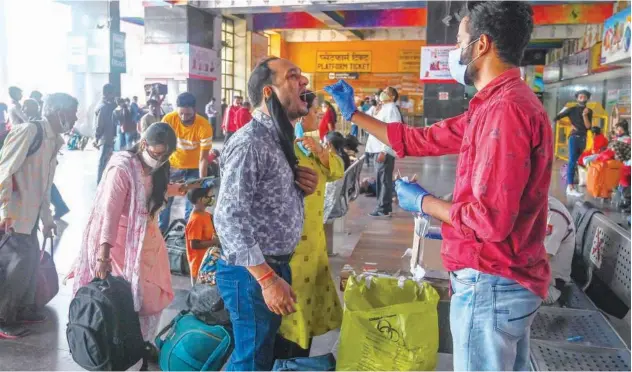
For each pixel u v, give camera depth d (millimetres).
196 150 5465
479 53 1715
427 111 17781
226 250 2000
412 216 7262
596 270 3471
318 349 3312
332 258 5234
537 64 30516
